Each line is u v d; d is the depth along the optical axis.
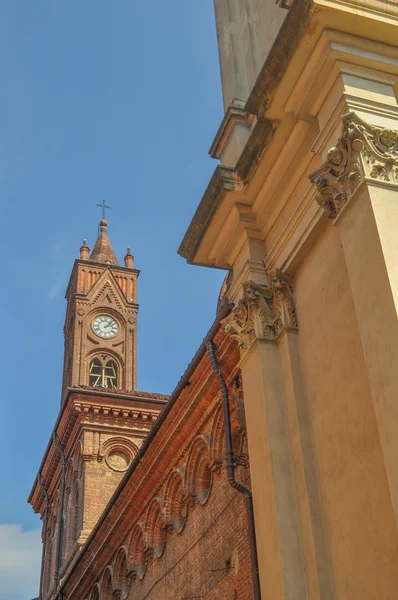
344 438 9.10
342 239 8.85
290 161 11.13
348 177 8.91
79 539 32.38
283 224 11.51
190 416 18.06
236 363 15.84
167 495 19.50
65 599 28.83
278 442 10.27
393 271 7.93
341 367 9.42
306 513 9.47
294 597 9.14
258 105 10.66
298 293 10.97
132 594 21.89
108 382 48.19
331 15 9.29
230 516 15.52
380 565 7.98
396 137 8.99
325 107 9.69
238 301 11.73
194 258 12.86
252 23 14.34
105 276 51.78
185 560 17.91
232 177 11.82
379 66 9.50
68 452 37.22
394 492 7.15
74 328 49.41
